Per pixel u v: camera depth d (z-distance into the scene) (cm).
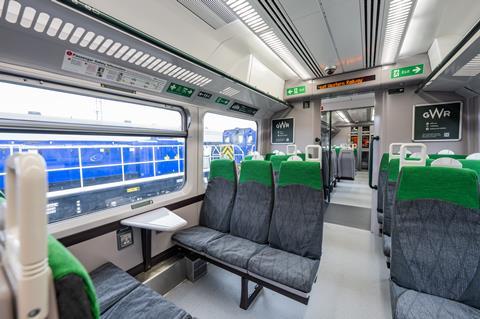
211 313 183
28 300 33
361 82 360
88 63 156
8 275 40
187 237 226
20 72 137
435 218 134
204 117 293
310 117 445
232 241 214
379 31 230
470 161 199
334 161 718
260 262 170
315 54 297
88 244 176
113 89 186
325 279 228
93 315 41
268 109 432
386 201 232
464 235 126
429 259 131
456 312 111
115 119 198
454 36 260
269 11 192
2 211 49
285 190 207
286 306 190
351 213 459
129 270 205
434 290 126
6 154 142
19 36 120
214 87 265
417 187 142
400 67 329
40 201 34
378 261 264
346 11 193
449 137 319
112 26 141
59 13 120
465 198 129
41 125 149
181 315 127
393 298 128
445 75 250
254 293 201
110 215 191
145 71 189
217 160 270
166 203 242
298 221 193
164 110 246
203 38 229
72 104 169
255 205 225
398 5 189
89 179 193
